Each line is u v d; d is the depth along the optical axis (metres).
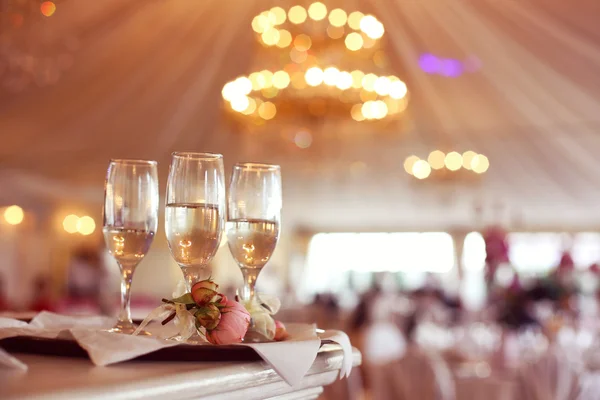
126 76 8.72
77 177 12.71
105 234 1.05
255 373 0.77
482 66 8.39
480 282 15.03
